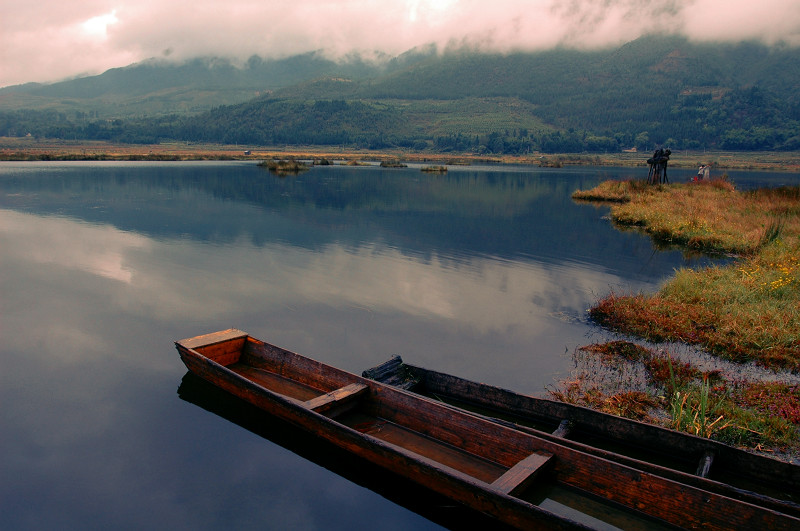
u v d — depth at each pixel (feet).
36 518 20.75
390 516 20.79
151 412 28.14
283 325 40.19
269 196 126.00
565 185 190.70
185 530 20.15
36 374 32.14
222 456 24.57
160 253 63.16
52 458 24.32
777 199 97.76
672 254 68.64
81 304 44.50
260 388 26.12
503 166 373.61
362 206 111.65
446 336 38.37
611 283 53.52
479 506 19.02
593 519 19.03
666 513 18.70
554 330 39.70
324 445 24.66
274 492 22.20
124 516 20.83
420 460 20.30
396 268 58.03
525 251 69.10
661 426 23.76
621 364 33.55
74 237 71.82
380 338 37.81
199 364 29.55
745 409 27.17
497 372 32.45
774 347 33.81
